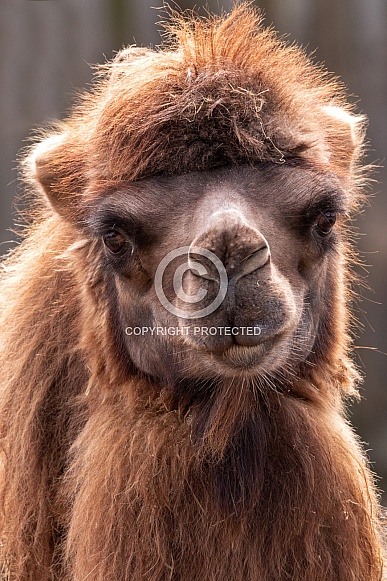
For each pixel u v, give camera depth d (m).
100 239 12.00
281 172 11.08
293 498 11.45
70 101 34.09
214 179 10.97
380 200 33.66
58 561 12.46
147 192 11.07
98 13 34.94
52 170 12.92
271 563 11.39
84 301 12.49
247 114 11.04
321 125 12.62
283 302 10.25
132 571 11.27
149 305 11.54
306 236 11.32
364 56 35.00
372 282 33.31
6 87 33.25
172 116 10.98
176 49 12.70
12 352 13.10
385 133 34.38
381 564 12.16
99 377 12.29
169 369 11.60
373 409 33.66
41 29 34.03
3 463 12.87
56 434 12.73
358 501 11.90
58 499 12.48
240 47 11.65
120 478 11.49
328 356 12.49
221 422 11.39
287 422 11.69
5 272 14.73
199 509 11.38
